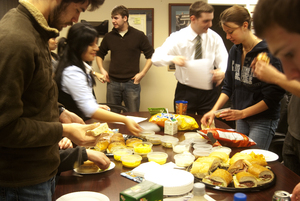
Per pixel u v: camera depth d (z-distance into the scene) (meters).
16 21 0.84
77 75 1.75
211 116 2.04
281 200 0.85
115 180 1.22
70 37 1.77
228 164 1.35
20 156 0.90
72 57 1.78
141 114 2.65
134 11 4.30
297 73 0.49
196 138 1.79
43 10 0.92
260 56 1.49
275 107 2.04
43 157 0.94
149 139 1.75
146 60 4.39
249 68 2.07
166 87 4.51
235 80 2.26
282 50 0.46
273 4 0.44
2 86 0.79
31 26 0.87
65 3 0.94
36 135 0.87
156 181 1.06
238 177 1.15
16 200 0.92
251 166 1.21
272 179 1.17
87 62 2.03
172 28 4.34
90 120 2.37
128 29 3.91
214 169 1.30
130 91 3.99
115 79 3.97
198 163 1.24
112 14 3.82
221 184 1.14
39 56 0.87
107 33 4.00
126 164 1.36
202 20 2.67
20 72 0.80
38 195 0.95
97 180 1.23
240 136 1.71
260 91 2.06
